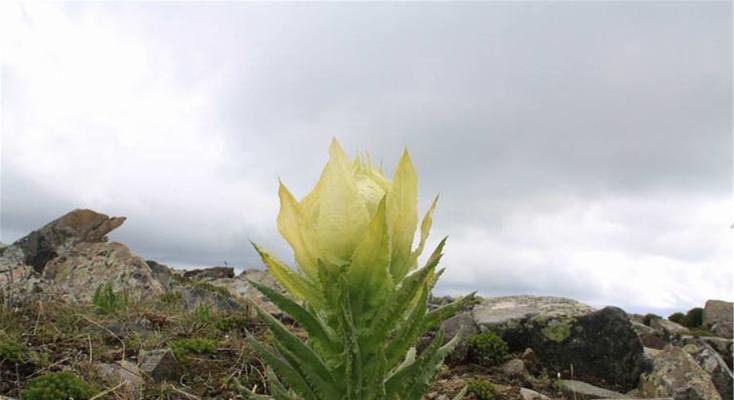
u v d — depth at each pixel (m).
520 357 1.61
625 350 1.59
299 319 0.41
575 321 1.63
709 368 1.77
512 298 1.99
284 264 0.42
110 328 1.46
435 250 0.39
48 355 1.20
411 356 0.47
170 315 1.69
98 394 1.05
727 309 3.10
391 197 0.42
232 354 1.35
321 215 0.41
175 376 1.22
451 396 1.28
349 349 0.39
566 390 1.44
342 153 0.41
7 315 1.41
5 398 1.01
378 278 0.40
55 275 2.48
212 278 2.96
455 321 1.80
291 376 0.41
